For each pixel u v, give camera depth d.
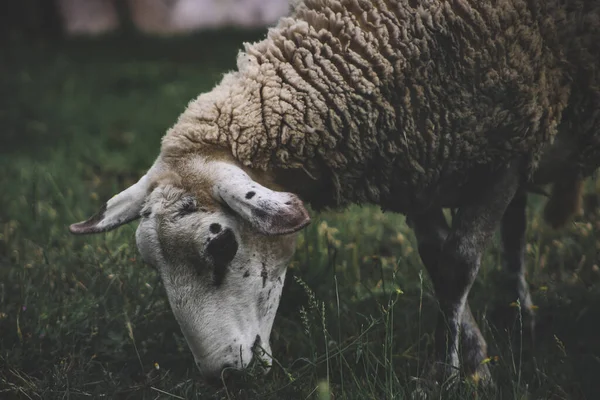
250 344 4.34
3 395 4.42
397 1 4.50
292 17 4.70
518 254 5.33
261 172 4.50
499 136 4.59
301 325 5.16
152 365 4.77
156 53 18.12
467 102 4.52
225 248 4.25
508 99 4.52
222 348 4.27
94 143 10.53
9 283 5.70
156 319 5.18
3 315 5.15
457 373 4.38
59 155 9.80
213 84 13.66
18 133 11.34
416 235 5.11
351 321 5.11
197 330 4.28
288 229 3.97
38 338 4.88
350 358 4.66
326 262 5.95
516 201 5.29
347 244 6.38
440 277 4.74
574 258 5.84
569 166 5.04
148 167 9.26
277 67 4.52
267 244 4.40
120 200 4.40
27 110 12.62
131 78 14.88
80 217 7.07
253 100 4.48
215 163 4.35
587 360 4.55
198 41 19.77
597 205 6.69
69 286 5.73
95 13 36.28
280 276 4.53
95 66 16.39
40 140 10.98
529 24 4.52
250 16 38.25
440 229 5.07
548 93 4.61
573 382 4.32
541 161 4.95
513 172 4.73
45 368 4.62
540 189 5.18
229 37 20.19
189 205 4.26
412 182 4.70
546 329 5.10
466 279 4.70
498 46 4.46
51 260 6.08
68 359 4.71
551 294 5.40
